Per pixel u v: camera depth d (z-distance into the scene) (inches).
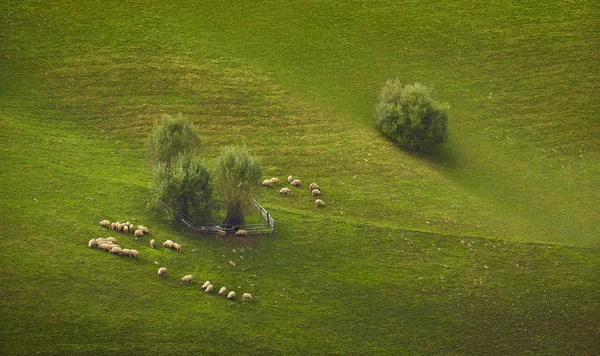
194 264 2719.0
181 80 4116.6
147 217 2935.5
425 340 2669.8
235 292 2645.2
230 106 3986.2
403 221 3270.2
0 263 2458.2
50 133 3526.1
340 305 2723.9
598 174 3939.5
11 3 4439.0
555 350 2741.1
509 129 4202.8
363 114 4121.6
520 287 2979.8
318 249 2970.0
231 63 4330.7
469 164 3887.8
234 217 2974.9
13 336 2233.0
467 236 3221.0
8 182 2935.5
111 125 3718.0
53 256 2559.1
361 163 3678.6
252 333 2493.8
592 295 2989.7
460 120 4220.0
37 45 4168.3
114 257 2630.4
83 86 3941.9
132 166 3403.1
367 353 2561.5
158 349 2329.0
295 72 4357.8
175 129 3221.0
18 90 3814.0
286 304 2662.4
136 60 4205.2
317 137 3855.8
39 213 2783.0
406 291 2849.4
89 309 2385.6
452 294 2881.4
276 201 3260.3
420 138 3875.5
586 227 3506.4
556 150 4089.6
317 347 2524.6
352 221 3193.9
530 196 3710.6
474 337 2726.4
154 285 2561.5
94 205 2933.1
